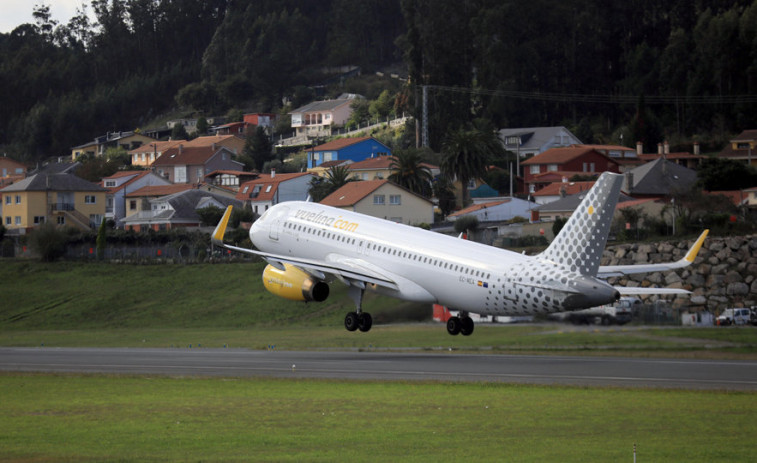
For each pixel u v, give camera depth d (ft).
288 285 540.93
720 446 238.27
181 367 476.95
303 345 620.08
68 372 454.40
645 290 429.38
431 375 408.05
